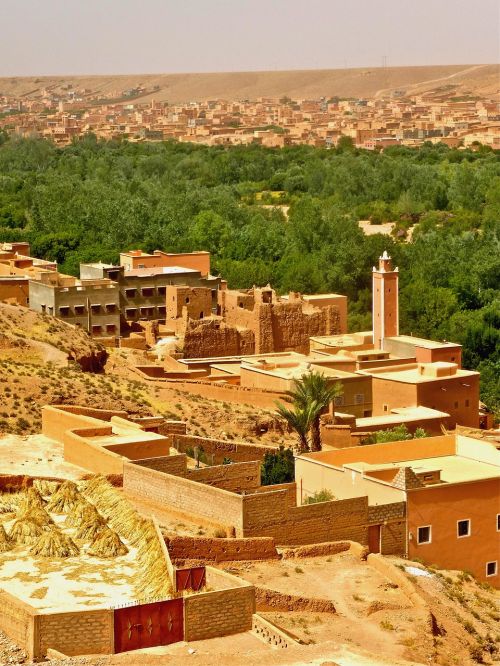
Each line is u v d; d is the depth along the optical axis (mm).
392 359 108625
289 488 65375
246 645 45500
